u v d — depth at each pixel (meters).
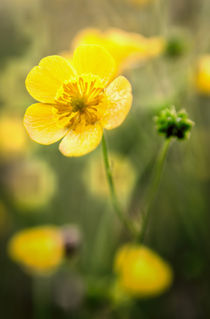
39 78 0.17
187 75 0.25
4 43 0.29
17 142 0.29
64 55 0.23
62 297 0.24
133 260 0.21
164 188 0.26
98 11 0.30
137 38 0.24
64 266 0.24
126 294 0.23
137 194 0.25
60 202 0.28
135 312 0.25
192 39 0.28
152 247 0.27
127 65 0.22
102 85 0.16
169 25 0.30
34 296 0.26
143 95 0.25
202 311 0.26
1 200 0.27
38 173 0.27
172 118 0.18
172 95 0.24
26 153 0.28
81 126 0.16
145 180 0.25
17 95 0.28
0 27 0.29
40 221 0.27
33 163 0.27
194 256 0.26
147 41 0.24
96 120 0.16
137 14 0.29
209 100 0.28
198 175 0.26
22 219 0.27
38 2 0.29
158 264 0.21
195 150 0.26
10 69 0.28
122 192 0.25
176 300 0.26
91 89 0.16
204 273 0.26
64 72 0.17
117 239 0.25
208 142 0.28
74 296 0.24
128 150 0.27
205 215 0.26
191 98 0.26
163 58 0.25
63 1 0.30
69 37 0.31
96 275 0.24
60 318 0.25
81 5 0.31
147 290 0.21
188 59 0.25
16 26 0.29
